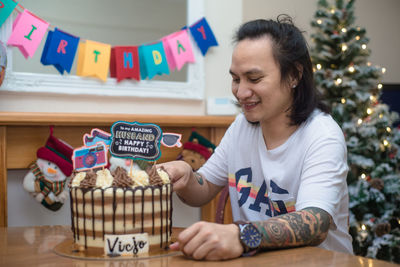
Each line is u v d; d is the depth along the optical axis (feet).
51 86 6.89
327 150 3.88
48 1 10.28
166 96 7.80
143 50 7.48
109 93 7.34
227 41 8.43
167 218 3.51
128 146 3.53
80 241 3.40
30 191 6.56
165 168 4.56
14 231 4.28
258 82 3.85
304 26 11.91
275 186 4.35
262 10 11.37
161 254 3.24
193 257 3.01
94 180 3.39
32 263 3.00
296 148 4.21
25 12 6.53
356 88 9.93
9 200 6.88
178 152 7.82
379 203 9.71
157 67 7.52
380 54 13.26
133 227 3.30
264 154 4.49
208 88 8.30
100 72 7.12
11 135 6.55
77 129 7.02
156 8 10.36
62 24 10.62
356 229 9.64
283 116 4.26
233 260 2.94
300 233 3.22
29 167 6.63
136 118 7.14
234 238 2.99
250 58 3.81
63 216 7.34
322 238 3.41
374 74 9.98
